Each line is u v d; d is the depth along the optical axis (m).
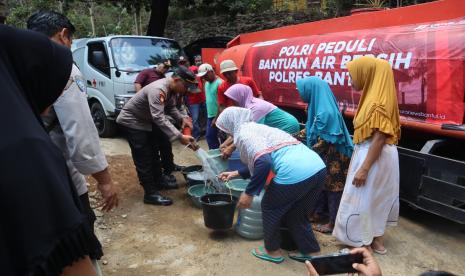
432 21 4.23
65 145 2.38
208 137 6.38
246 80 5.73
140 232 4.13
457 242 3.84
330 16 12.44
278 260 3.49
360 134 3.29
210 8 13.00
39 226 0.83
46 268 0.83
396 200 3.54
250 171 3.29
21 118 0.85
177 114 5.14
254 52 6.54
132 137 4.66
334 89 4.80
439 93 3.60
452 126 3.50
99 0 14.13
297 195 3.16
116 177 5.80
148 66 7.89
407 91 3.89
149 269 3.44
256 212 3.81
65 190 0.90
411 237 3.95
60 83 1.06
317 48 5.11
